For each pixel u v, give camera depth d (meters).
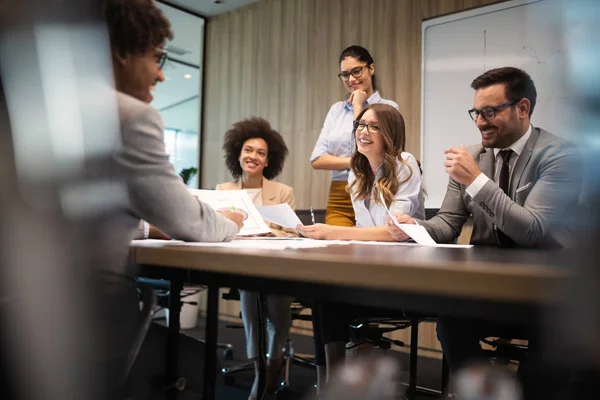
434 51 3.18
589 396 0.27
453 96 3.09
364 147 1.84
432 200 3.15
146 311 0.71
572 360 0.28
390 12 3.42
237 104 4.36
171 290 0.78
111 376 0.59
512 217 1.26
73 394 0.54
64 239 0.54
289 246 0.85
